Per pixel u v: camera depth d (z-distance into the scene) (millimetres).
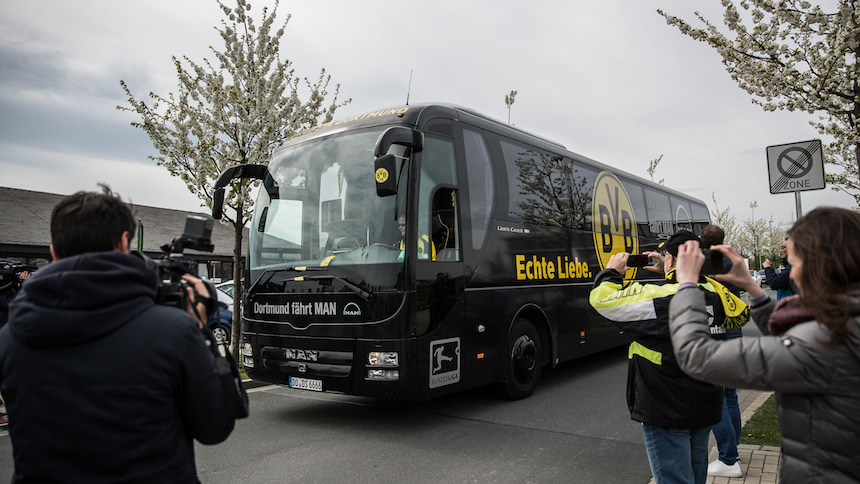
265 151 10211
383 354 5262
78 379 1552
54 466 1545
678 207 13055
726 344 1731
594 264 8875
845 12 6051
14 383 1585
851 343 1509
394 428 5848
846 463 1515
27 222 23484
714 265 2322
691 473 2764
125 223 1790
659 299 2717
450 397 7219
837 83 6570
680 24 7340
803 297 1603
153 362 1607
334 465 4730
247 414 1923
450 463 4738
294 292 5852
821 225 1599
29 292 1568
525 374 6992
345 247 5715
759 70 6859
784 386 1596
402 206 5512
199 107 10500
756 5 6828
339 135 6301
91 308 1554
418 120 5902
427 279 5551
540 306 7324
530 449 5094
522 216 7254
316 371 5594
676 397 2672
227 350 1900
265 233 6445
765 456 4406
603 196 9586
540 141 8180
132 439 1566
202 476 4512
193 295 1920
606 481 4297
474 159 6566
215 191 6590
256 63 10359
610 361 10188
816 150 5723
